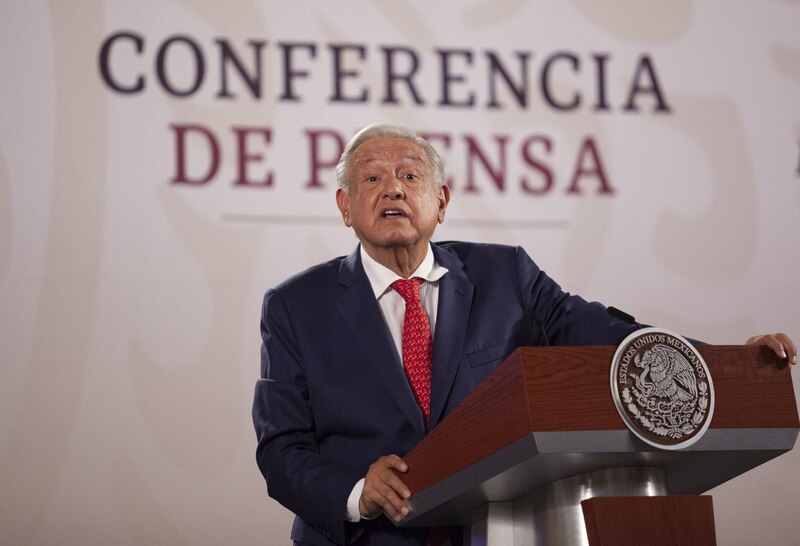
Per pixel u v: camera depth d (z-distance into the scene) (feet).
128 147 45.52
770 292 48.62
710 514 18.75
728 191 49.01
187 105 46.14
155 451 43.80
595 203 48.03
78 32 45.78
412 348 25.11
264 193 46.21
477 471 19.49
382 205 25.49
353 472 23.26
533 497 21.22
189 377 44.57
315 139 46.85
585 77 48.80
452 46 48.14
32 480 42.70
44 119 45.06
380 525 24.06
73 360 43.80
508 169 47.65
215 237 45.65
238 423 44.60
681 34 49.73
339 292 25.93
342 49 47.44
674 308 47.93
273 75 46.88
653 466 20.07
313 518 23.31
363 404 24.29
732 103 49.62
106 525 42.91
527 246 47.39
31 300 43.88
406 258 25.94
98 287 44.47
